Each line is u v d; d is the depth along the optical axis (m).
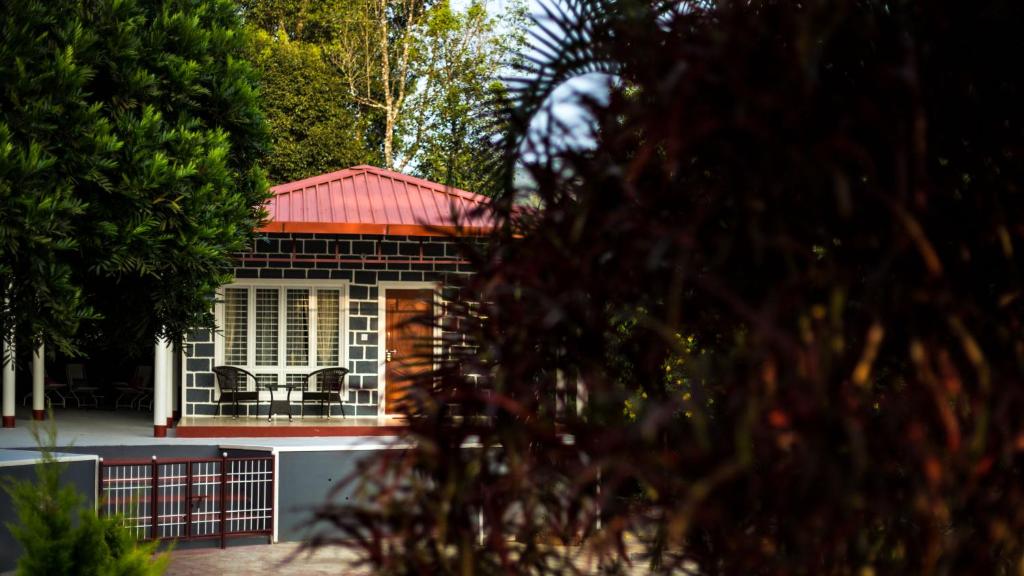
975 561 1.02
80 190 6.15
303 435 15.50
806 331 0.90
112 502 9.39
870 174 0.94
